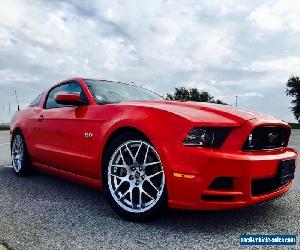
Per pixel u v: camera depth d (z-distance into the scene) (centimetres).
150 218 276
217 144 259
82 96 380
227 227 270
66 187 414
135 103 314
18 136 498
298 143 1133
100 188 333
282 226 273
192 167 251
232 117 273
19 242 232
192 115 269
